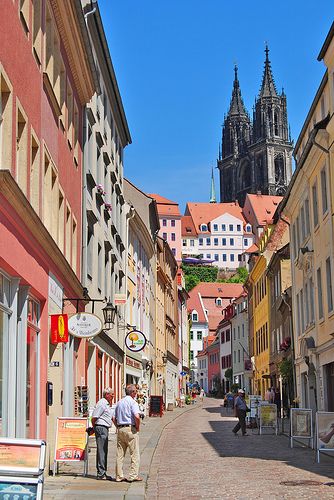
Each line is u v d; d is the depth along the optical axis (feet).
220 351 342.85
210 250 597.93
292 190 110.73
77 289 69.56
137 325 144.15
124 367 124.06
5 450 25.81
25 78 45.47
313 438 75.46
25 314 45.62
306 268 105.29
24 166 45.57
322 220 92.02
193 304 482.28
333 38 80.12
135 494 41.45
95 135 88.22
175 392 259.39
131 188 170.40
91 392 84.28
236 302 283.18
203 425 126.52
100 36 88.48
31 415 48.75
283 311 149.59
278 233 181.06
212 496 42.22
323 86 89.97
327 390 94.12
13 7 41.98
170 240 553.64
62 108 63.41
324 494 42.24
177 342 271.28
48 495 40.52
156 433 100.07
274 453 70.69
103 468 48.98
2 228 38.73
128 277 129.29
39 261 49.83
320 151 89.40
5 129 40.86
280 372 138.21
